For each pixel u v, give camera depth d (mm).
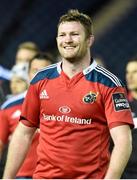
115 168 6195
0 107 10633
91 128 6387
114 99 6367
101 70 6488
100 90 6387
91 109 6363
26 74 10367
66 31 6422
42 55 9055
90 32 6555
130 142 6324
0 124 9070
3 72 13734
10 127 9062
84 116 6367
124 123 6340
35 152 8430
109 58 14273
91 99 6371
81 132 6383
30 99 6688
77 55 6422
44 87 6547
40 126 6621
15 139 6785
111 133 6367
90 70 6473
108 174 6203
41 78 6598
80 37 6414
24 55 11109
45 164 6516
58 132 6430
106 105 6379
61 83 6484
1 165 9289
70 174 6395
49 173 6473
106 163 6469
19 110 8992
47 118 6512
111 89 6379
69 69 6500
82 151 6375
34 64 8961
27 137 6793
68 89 6438
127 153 6258
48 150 6480
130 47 14367
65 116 6402
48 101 6488
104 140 6465
